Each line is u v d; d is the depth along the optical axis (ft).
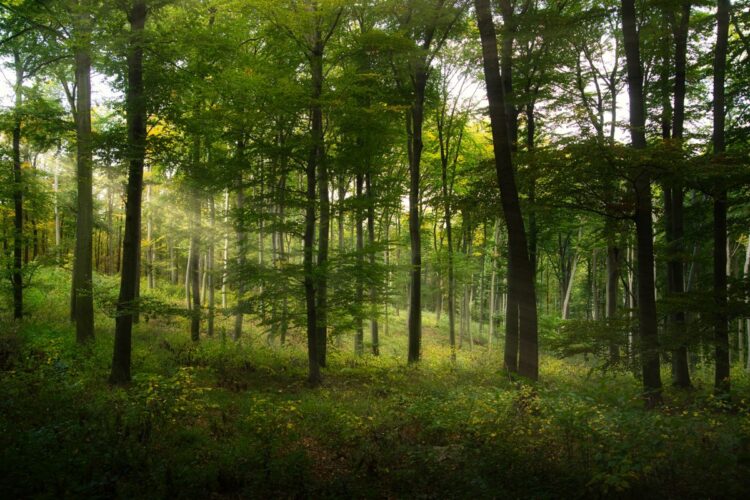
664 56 46.47
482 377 42.60
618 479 14.75
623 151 30.37
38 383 27.68
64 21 34.01
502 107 31.96
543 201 36.83
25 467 15.72
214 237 53.26
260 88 35.86
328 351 58.13
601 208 36.19
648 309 34.32
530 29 40.83
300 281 39.78
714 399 26.23
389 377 43.39
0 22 39.65
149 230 86.07
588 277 125.80
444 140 78.89
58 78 53.01
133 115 33.91
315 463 19.92
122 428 21.68
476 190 39.29
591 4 51.13
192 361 44.21
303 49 39.22
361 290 42.37
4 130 47.98
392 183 45.80
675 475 16.33
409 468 18.62
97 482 15.39
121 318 33.60
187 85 36.45
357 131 39.37
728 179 33.19
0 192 50.29
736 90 43.78
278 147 37.45
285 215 42.78
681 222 46.78
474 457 18.79
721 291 36.81
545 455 18.67
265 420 24.59
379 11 45.57
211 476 17.31
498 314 109.19
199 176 37.63
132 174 33.96
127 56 33.71
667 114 45.65
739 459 17.02
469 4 46.21
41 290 65.72
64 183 69.15
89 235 47.78
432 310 153.69
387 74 46.03
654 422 19.53
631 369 36.01
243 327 73.41
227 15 45.80
